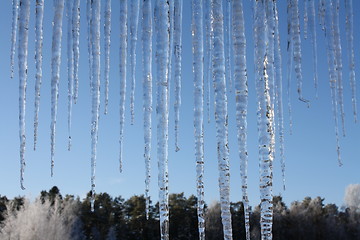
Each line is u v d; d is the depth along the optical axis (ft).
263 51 10.77
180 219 138.72
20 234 96.73
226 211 10.08
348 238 149.38
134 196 148.05
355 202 161.89
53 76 12.14
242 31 10.79
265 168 10.03
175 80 12.35
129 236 137.18
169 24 11.53
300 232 145.79
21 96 12.08
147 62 11.85
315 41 14.08
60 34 12.22
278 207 156.76
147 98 11.80
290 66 13.71
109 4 12.67
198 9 11.53
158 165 11.01
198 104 11.10
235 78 10.76
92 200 12.07
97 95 12.43
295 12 13.19
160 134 11.03
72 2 13.01
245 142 10.81
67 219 115.14
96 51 12.47
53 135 12.20
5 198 126.72
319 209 155.63
